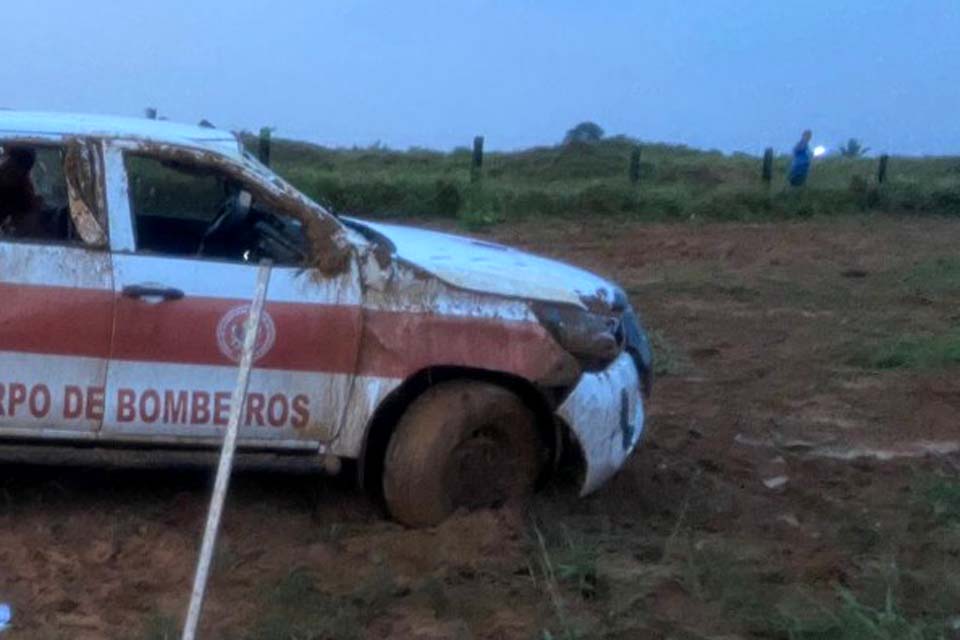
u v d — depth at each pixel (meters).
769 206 28.25
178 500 7.14
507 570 6.35
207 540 4.65
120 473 7.50
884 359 11.84
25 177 6.56
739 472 8.34
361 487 6.83
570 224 25.03
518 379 6.89
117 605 5.86
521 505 6.98
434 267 6.84
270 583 6.10
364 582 6.11
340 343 6.66
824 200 29.30
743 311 14.82
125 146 6.58
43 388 6.44
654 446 8.77
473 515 6.74
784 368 11.61
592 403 6.92
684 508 7.36
